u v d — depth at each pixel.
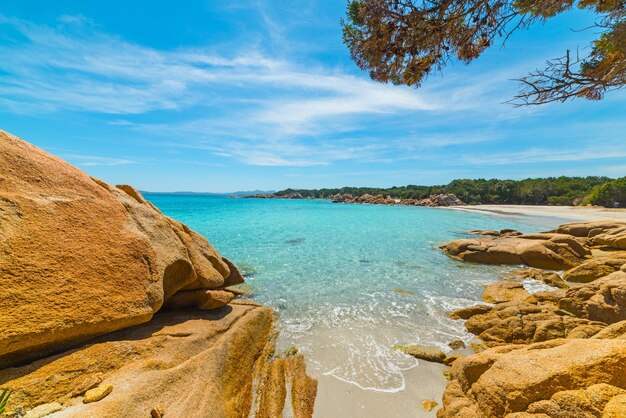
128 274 5.06
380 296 11.34
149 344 4.95
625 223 19.88
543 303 9.55
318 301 10.82
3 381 3.37
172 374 4.39
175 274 6.67
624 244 16.14
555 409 3.47
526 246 16.22
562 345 4.43
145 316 5.01
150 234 6.22
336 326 8.78
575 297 8.59
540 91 5.45
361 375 6.39
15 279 3.70
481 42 5.55
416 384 6.07
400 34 5.40
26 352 3.79
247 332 7.09
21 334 3.51
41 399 3.34
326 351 7.37
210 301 7.23
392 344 7.70
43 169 5.00
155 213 7.11
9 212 4.04
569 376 3.76
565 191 77.38
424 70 6.05
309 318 9.35
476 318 8.79
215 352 5.49
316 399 5.63
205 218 41.62
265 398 5.65
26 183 4.57
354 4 5.57
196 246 8.09
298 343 7.78
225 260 9.63
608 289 7.82
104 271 4.75
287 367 6.64
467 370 5.23
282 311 9.89
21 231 4.04
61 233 4.51
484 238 20.81
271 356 7.21
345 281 13.23
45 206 4.55
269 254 18.64
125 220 5.83
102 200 5.66
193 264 7.35
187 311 6.97
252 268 15.28
